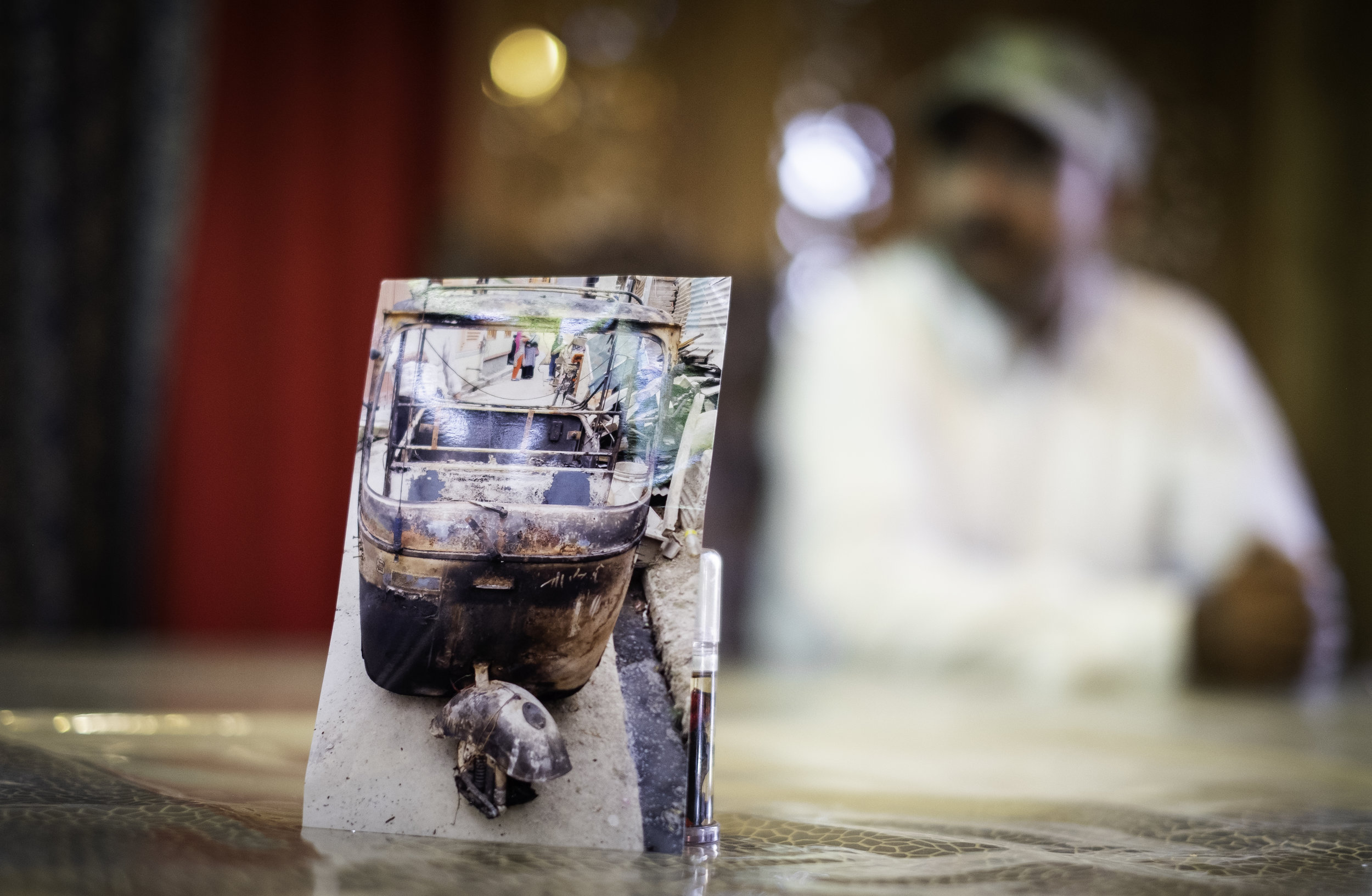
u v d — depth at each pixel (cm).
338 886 25
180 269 280
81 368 270
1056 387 262
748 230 308
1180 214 312
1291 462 285
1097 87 282
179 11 281
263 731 59
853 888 28
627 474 36
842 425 252
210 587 283
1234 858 34
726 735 75
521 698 34
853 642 221
